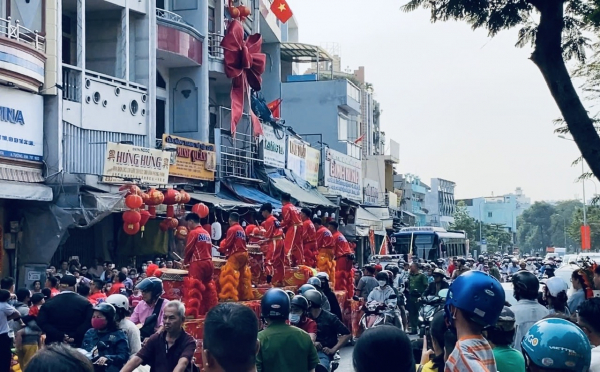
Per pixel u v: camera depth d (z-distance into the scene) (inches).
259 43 1230.3
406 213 2628.0
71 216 727.7
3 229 723.4
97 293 488.7
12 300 488.7
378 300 616.7
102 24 945.5
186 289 498.3
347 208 1412.4
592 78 636.7
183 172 966.4
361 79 2709.2
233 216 555.8
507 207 5679.1
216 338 166.7
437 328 227.6
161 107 1105.4
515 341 305.6
